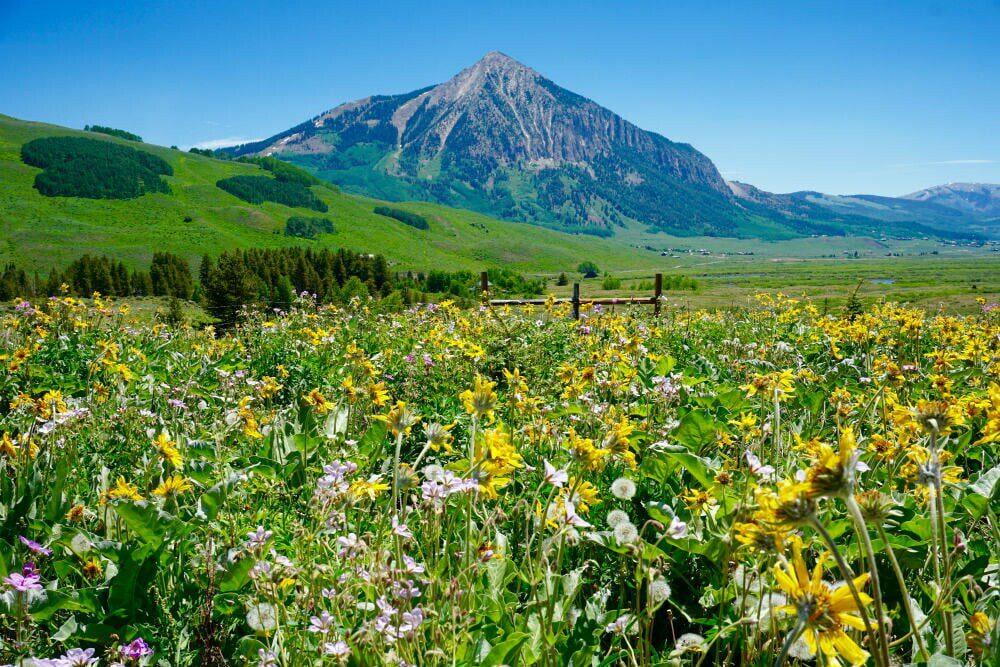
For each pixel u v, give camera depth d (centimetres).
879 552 298
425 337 858
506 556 287
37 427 385
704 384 645
